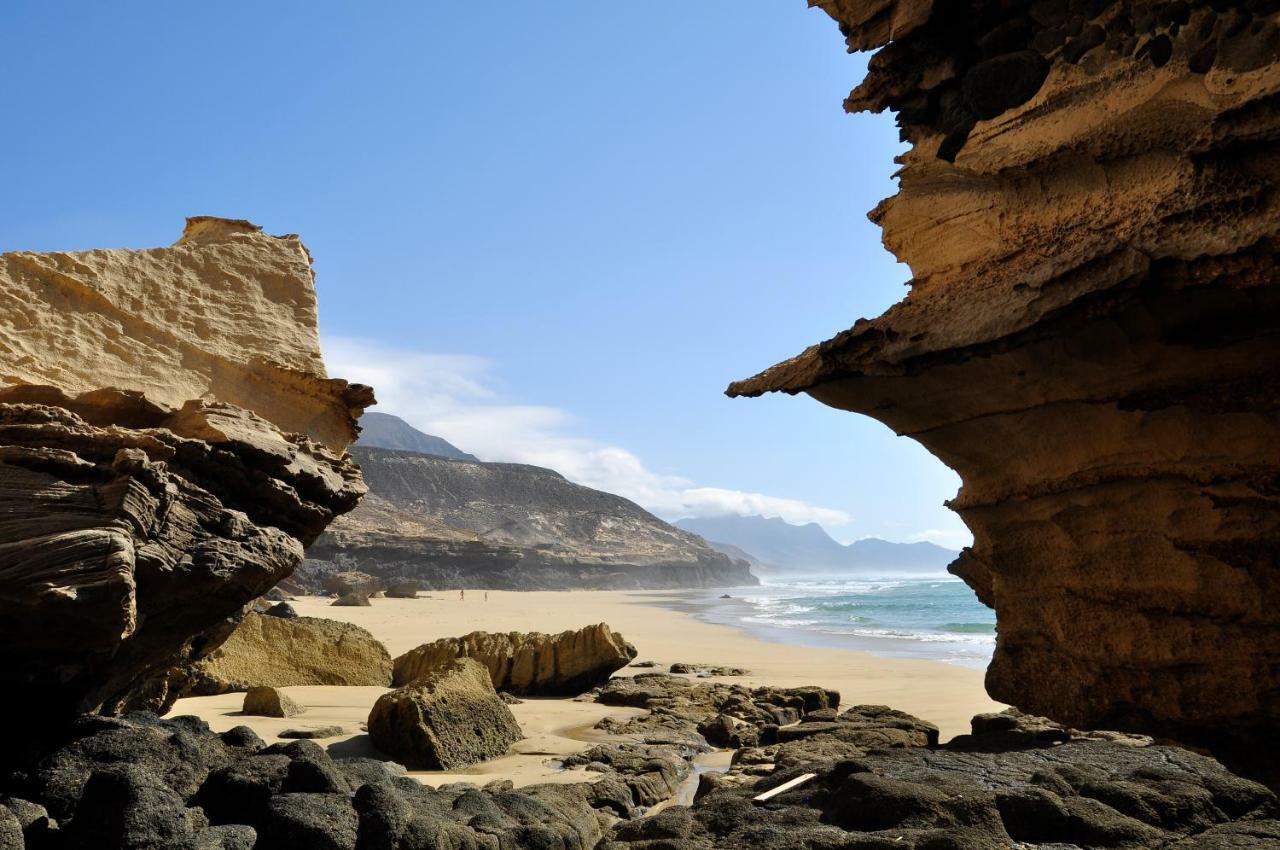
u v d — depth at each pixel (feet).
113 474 20.98
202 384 29.14
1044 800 19.01
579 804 27.04
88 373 27.20
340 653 56.75
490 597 275.39
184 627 23.79
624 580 445.78
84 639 19.56
